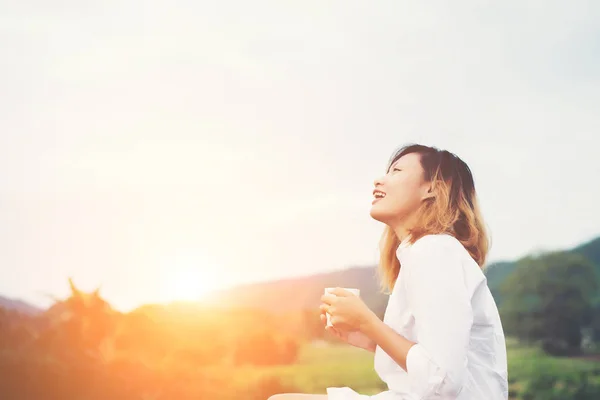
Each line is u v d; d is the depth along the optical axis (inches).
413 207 52.4
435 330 43.6
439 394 42.6
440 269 45.3
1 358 144.3
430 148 54.4
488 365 47.0
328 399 51.2
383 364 50.2
